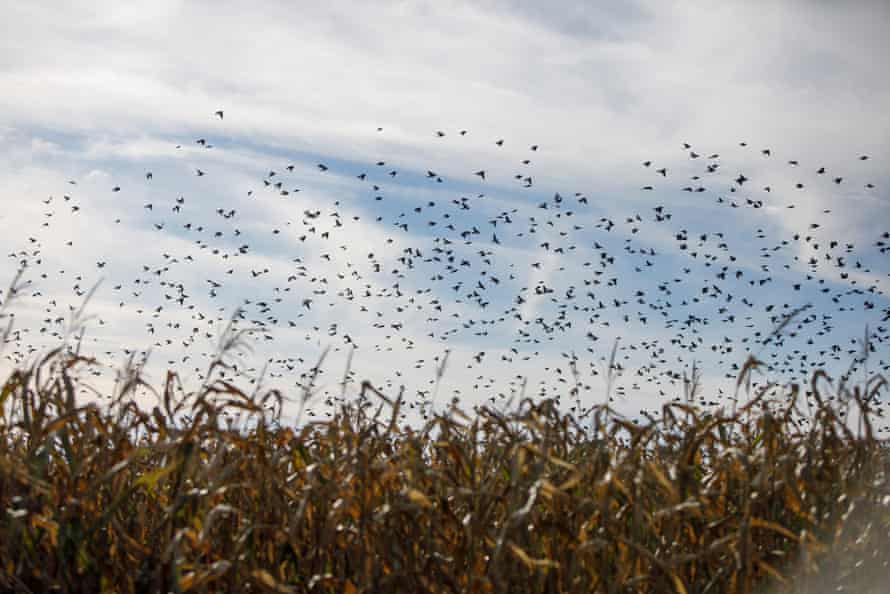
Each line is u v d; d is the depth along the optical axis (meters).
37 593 5.99
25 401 6.33
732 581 6.19
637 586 6.43
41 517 5.89
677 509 5.96
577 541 6.11
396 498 6.46
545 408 6.53
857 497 6.48
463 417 6.93
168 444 6.14
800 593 6.35
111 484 6.55
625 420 6.56
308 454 7.05
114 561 6.28
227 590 6.09
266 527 5.97
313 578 5.99
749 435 7.49
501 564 5.93
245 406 6.56
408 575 6.07
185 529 5.73
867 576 6.52
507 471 6.80
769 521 6.51
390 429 6.65
